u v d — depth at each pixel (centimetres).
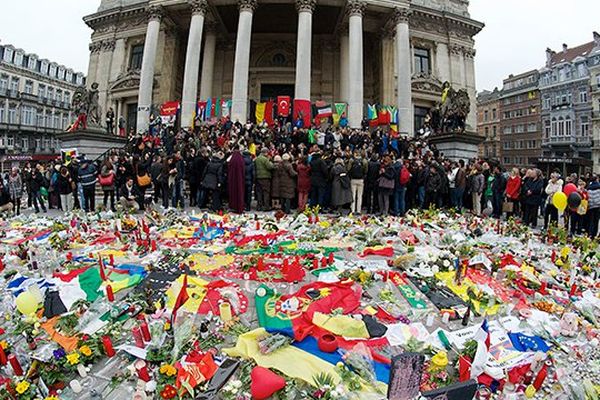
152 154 1496
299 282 570
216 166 1190
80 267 609
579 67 5212
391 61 2727
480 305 513
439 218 1087
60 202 1445
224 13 2652
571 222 1180
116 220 921
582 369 391
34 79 5562
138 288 524
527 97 5953
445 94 2147
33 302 441
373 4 2388
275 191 1178
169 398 312
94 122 2036
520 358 388
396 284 577
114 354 380
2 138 4969
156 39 2525
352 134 1862
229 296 491
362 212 1295
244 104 2198
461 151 1942
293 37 2928
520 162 6081
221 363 360
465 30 3131
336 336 407
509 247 822
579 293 594
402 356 294
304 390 328
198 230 877
